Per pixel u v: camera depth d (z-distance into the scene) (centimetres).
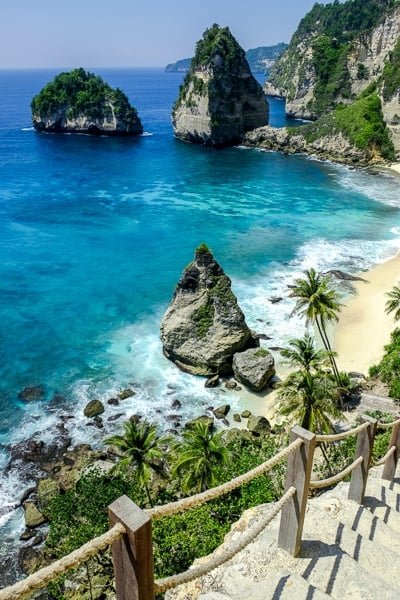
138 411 4462
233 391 4769
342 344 5503
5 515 3394
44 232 8869
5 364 5075
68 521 2925
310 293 4803
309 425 3481
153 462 3628
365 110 14350
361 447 1118
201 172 13350
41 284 6844
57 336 5591
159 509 602
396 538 1054
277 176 12788
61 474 3738
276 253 7881
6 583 2938
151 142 17975
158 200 10856
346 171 13188
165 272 7275
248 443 3884
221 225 9225
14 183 12169
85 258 7762
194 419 4384
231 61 16475
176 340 5019
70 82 19350
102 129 19100
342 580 873
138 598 542
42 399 4588
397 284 6725
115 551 533
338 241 8369
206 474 3027
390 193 11094
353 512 1120
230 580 900
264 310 6122
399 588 902
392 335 5488
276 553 930
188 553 2347
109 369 5047
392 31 18325
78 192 11494
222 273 5031
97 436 4147
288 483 862
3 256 7781
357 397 4500
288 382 3659
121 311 6156
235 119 16750
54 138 18650
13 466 3812
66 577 2794
